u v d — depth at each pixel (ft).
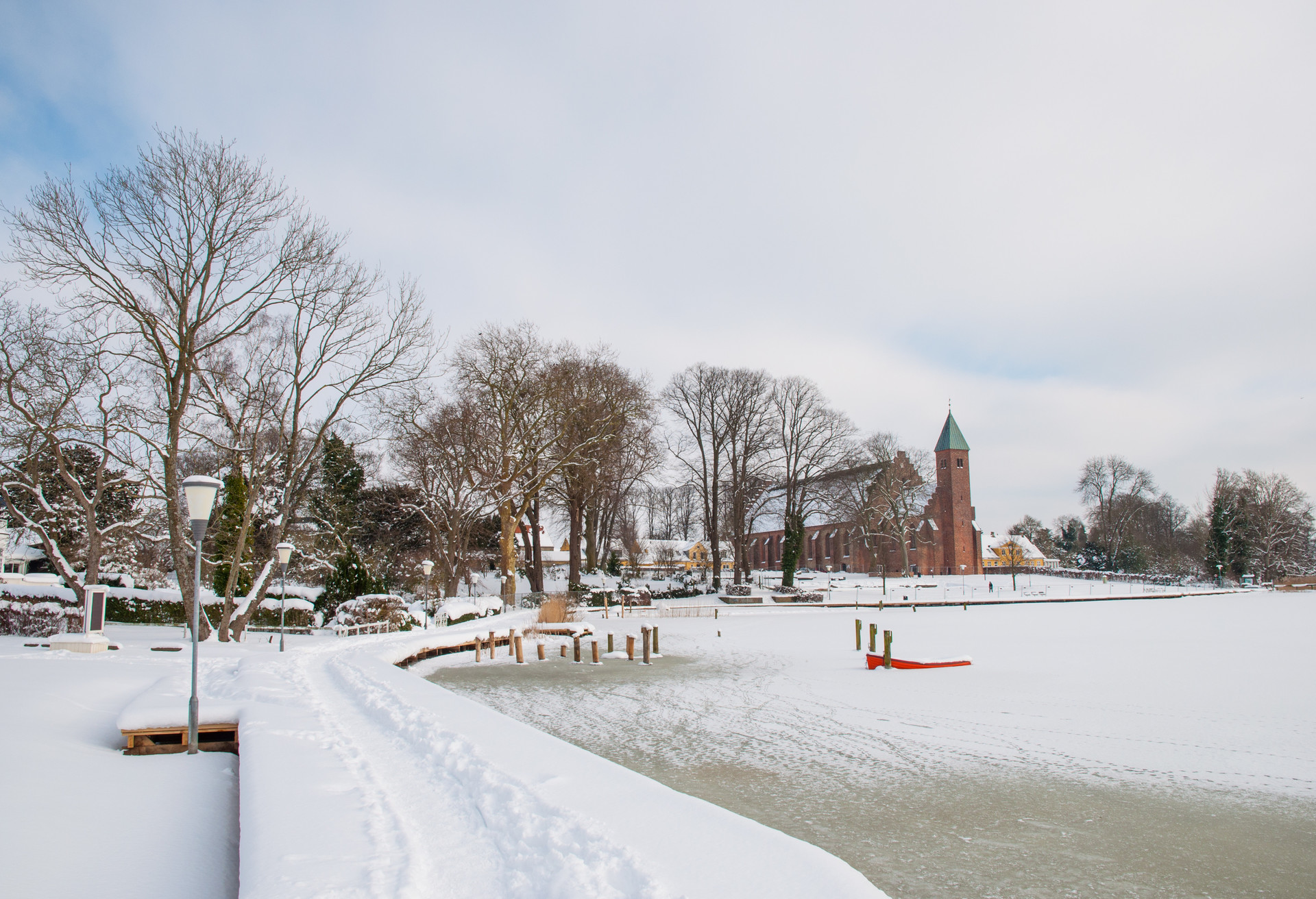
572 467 147.23
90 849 20.58
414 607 122.11
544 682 67.10
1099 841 26.71
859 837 27.07
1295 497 265.34
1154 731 43.70
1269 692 55.62
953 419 295.89
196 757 32.01
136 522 120.67
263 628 105.19
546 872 14.49
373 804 19.85
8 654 58.23
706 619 146.10
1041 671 67.67
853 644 96.32
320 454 103.45
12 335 77.71
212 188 70.64
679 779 34.81
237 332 74.33
